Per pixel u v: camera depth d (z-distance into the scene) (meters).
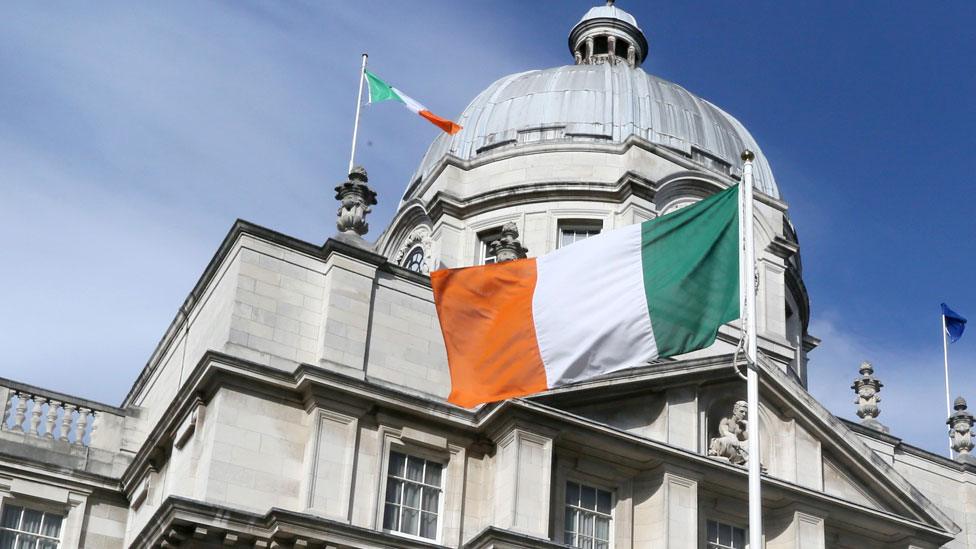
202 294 38.38
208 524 31.92
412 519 35.25
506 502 34.81
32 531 37.28
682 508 37.16
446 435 36.19
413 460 35.91
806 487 39.16
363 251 36.97
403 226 53.59
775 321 49.06
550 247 49.66
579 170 51.22
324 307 36.16
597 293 29.95
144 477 37.25
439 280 31.50
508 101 55.50
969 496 44.75
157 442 36.34
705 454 38.81
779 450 40.41
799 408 40.47
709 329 28.64
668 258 29.56
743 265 28.19
